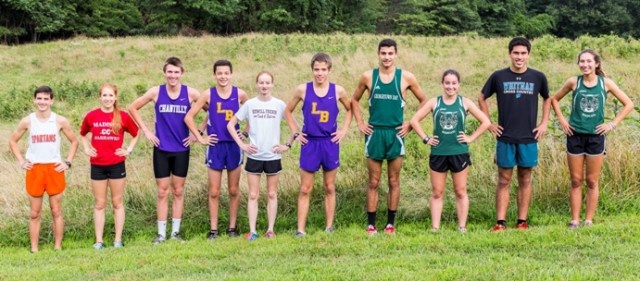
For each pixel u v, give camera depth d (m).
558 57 14.57
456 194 5.74
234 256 5.09
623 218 5.83
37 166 5.73
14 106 11.62
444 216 6.38
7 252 5.80
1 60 18.05
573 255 4.61
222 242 5.71
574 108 5.58
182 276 4.50
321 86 5.73
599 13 41.91
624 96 5.49
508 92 5.61
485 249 4.88
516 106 5.59
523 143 5.61
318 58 5.61
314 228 6.27
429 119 9.97
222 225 6.55
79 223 6.43
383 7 40.47
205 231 6.47
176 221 6.16
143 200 6.84
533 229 5.47
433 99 5.69
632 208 6.11
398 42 18.92
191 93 6.11
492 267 4.31
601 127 5.47
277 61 16.48
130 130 6.00
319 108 5.71
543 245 4.91
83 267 4.93
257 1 36.22
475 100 11.30
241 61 16.75
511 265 4.34
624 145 6.75
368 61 15.23
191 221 6.60
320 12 37.44
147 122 10.40
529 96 5.57
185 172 6.14
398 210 6.57
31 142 5.74
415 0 39.34
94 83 13.32
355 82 12.89
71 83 13.62
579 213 5.80
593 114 5.47
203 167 8.05
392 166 5.87
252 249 5.30
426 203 6.65
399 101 5.68
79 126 10.10
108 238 6.29
